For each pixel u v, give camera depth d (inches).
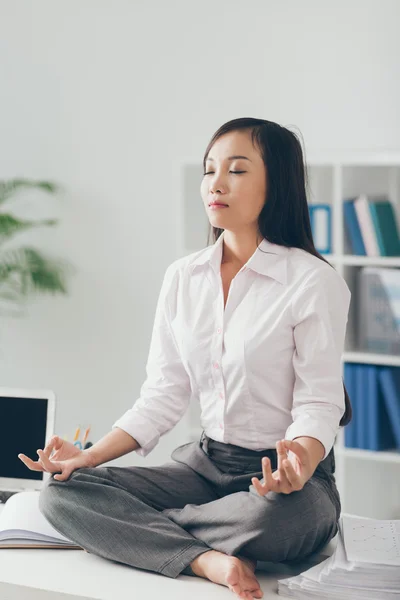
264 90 133.6
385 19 125.6
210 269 72.3
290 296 67.7
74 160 145.6
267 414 68.9
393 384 112.2
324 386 65.7
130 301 143.9
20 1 146.9
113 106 142.6
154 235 141.3
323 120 130.4
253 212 70.1
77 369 148.2
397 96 125.6
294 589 61.5
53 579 64.2
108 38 142.0
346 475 115.6
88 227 145.4
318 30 129.7
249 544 63.1
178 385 76.2
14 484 84.8
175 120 138.9
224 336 69.2
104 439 74.1
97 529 67.1
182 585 63.2
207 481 72.9
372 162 113.1
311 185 119.6
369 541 66.5
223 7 135.0
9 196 144.7
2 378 152.3
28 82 147.4
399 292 112.7
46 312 149.3
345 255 117.4
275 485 59.8
